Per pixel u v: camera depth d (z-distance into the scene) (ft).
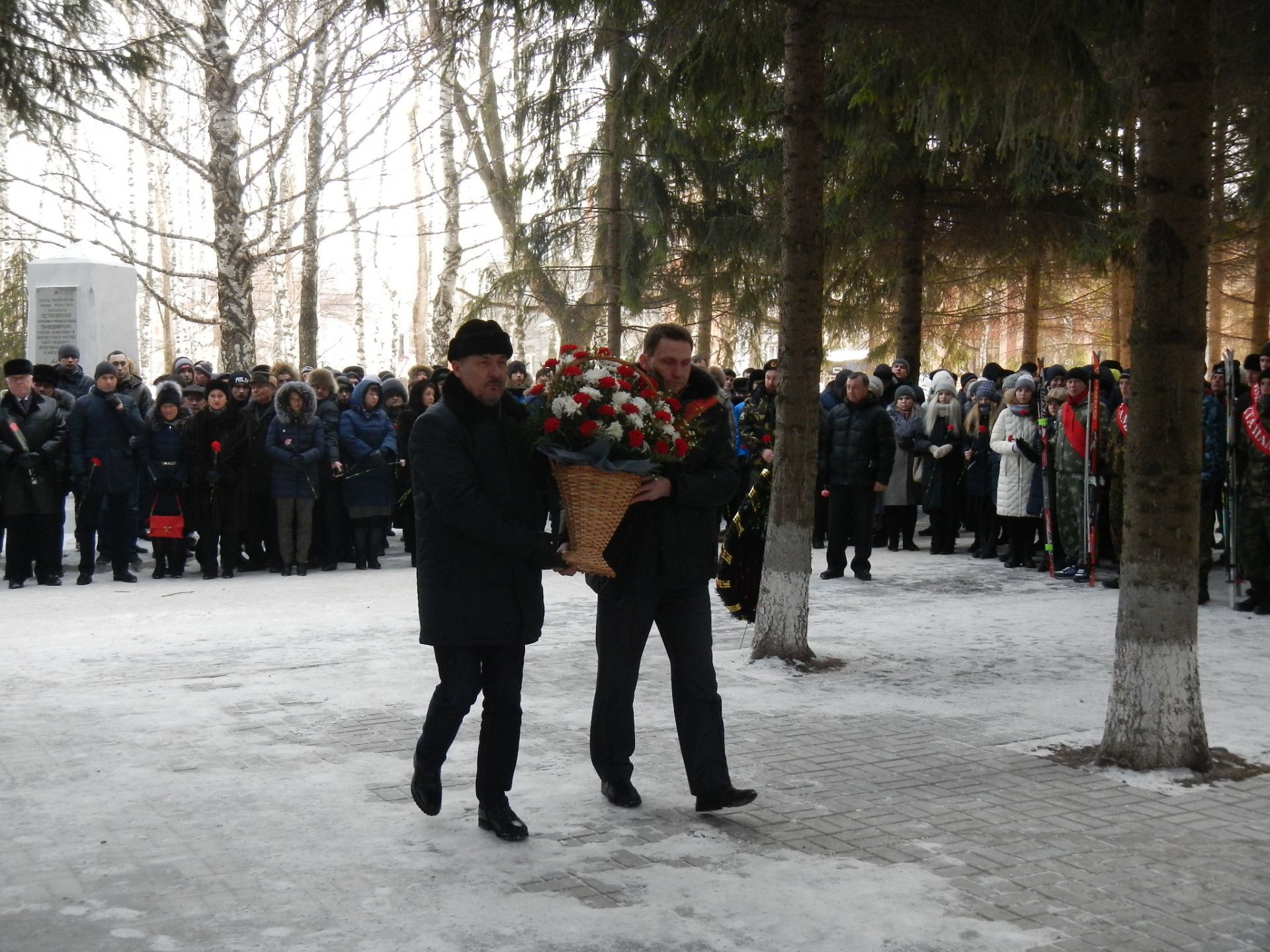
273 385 41.73
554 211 62.28
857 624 30.71
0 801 16.63
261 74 52.60
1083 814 16.24
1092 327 98.63
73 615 32.48
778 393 25.73
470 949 11.95
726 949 11.98
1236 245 69.77
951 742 19.93
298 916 12.75
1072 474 38.42
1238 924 12.60
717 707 16.24
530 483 15.23
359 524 41.98
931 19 24.06
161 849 14.76
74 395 46.37
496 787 15.21
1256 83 30.22
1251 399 33.94
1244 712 21.95
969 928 12.48
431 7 25.38
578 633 29.32
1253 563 32.45
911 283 54.54
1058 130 26.35
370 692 23.25
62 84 26.61
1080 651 27.43
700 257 64.90
